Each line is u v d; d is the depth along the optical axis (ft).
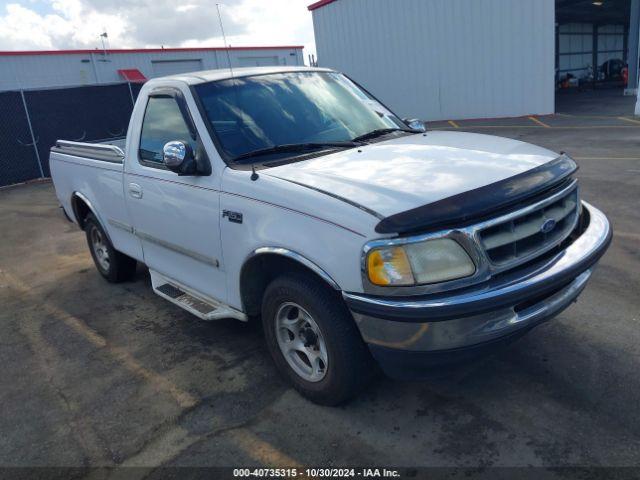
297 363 11.08
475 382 11.13
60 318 16.61
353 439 9.83
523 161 10.37
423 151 11.20
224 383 12.06
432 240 8.49
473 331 8.61
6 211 35.22
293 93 13.53
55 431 10.93
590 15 108.37
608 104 67.05
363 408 10.68
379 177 9.78
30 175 49.44
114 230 16.76
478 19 61.21
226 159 11.51
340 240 8.99
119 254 18.13
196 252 12.66
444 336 8.56
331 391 10.28
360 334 9.62
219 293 12.43
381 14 69.05
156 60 91.61
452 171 9.83
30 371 13.48
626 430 9.37
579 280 10.09
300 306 10.22
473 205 8.69
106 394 12.09
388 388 11.23
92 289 18.89
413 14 66.08
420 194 8.95
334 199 9.26
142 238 15.06
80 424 11.08
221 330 14.71
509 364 11.62
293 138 12.32
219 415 10.92
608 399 10.22
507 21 59.36
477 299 8.42
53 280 20.30
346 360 9.79
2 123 47.42
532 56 58.80
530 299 9.09
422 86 68.18
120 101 53.52
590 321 13.11
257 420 10.64
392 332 8.77
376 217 8.65
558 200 9.95
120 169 15.17
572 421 9.71
